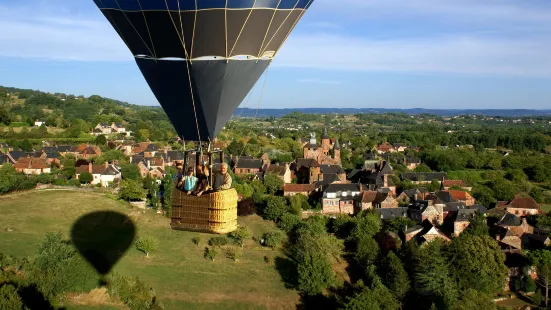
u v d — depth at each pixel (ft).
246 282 189.57
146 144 451.53
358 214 257.96
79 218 241.55
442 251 180.24
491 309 147.13
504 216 243.19
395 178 346.54
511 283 183.11
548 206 320.09
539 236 224.94
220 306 173.78
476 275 168.86
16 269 161.58
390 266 175.22
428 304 157.89
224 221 58.49
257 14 65.16
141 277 186.09
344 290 181.98
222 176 60.39
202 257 209.15
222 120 70.74
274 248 220.84
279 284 189.88
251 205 275.39
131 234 227.81
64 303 155.12
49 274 155.84
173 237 228.43
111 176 327.88
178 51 66.95
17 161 351.05
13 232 213.25
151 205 265.95
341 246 214.48
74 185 309.22
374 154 500.74
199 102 69.36
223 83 68.18
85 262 173.37
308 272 180.34
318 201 293.43
